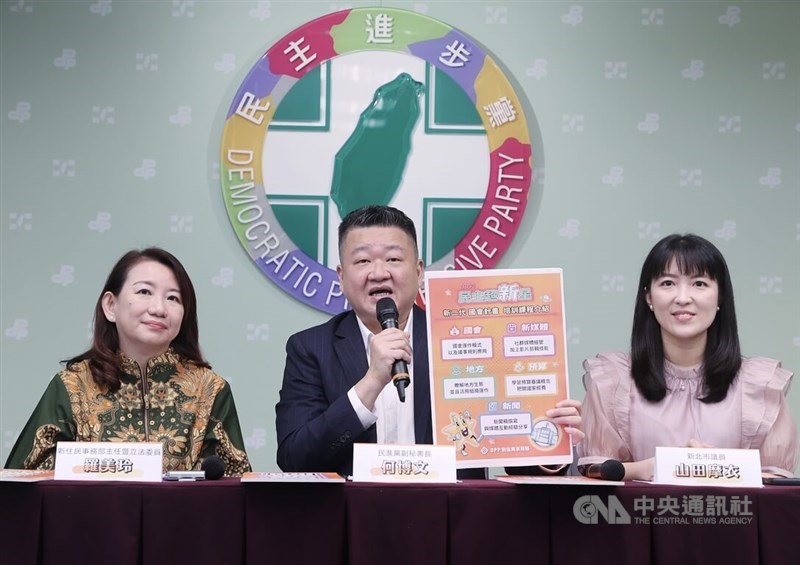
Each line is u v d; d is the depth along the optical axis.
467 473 2.85
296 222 4.36
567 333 4.34
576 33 4.46
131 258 3.07
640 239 4.39
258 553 2.29
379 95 4.41
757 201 4.42
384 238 2.94
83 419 2.92
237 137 4.39
